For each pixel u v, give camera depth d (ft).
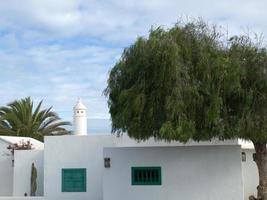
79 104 105.09
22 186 98.32
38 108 142.00
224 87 58.85
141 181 70.18
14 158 99.60
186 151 69.15
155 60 58.90
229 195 67.36
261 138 61.26
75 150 88.69
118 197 70.44
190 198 68.28
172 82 58.34
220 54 60.80
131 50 62.03
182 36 60.59
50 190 88.43
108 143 87.66
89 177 87.51
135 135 62.13
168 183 69.15
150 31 61.82
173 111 57.47
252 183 83.10
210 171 68.23
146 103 59.88
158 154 69.97
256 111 60.23
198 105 58.85
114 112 63.93
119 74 62.90
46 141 89.81
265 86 59.93
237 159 67.72
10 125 138.21
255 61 60.59
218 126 59.21
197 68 59.06
